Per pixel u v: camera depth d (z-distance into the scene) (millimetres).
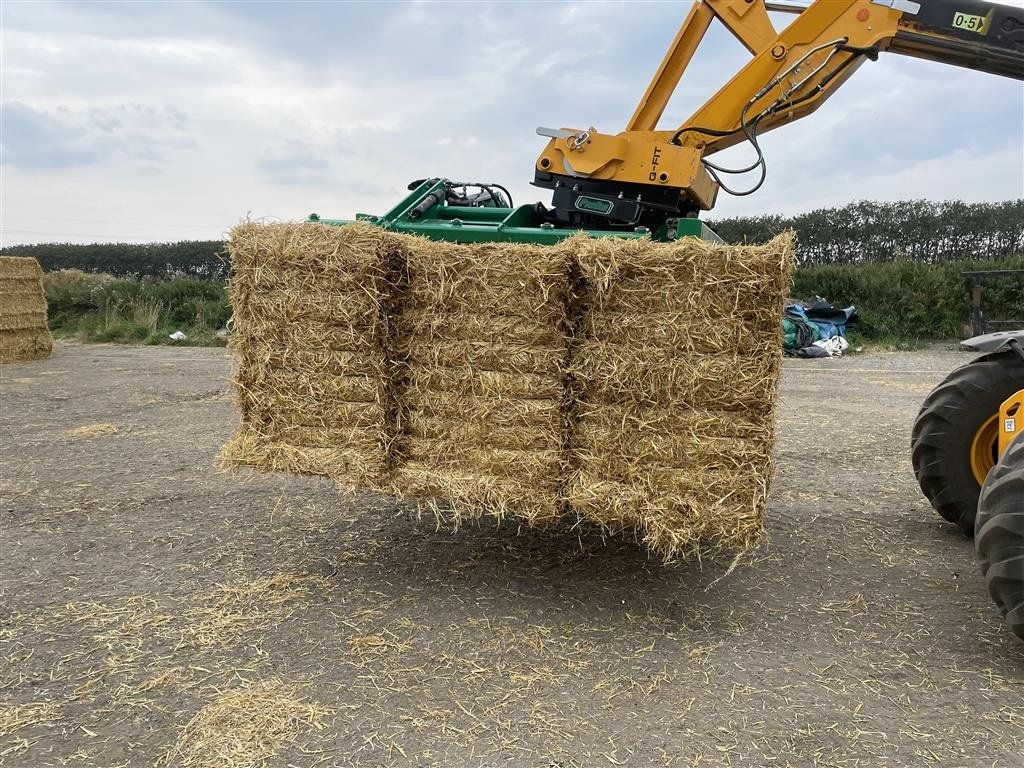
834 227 22047
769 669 2738
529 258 3068
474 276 3158
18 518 4461
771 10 5215
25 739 2322
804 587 3482
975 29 4613
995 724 2393
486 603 3307
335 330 3350
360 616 3174
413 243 3254
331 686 2617
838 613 3207
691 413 2975
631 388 3018
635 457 3064
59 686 2625
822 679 2670
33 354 13094
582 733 2346
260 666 2756
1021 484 2596
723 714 2449
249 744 2287
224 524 4359
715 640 2965
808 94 4918
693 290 2891
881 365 12031
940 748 2271
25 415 7750
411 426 3381
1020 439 2740
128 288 18688
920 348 14328
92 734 2350
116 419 7516
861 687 2617
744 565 3744
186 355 13789
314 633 3021
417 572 3656
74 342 16391
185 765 2197
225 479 5301
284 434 3545
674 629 3062
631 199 4617
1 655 2846
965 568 3695
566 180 4762
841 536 4148
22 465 5684
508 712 2461
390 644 2926
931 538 4117
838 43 4762
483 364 3211
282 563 3771
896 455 5945
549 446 3172
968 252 21047
